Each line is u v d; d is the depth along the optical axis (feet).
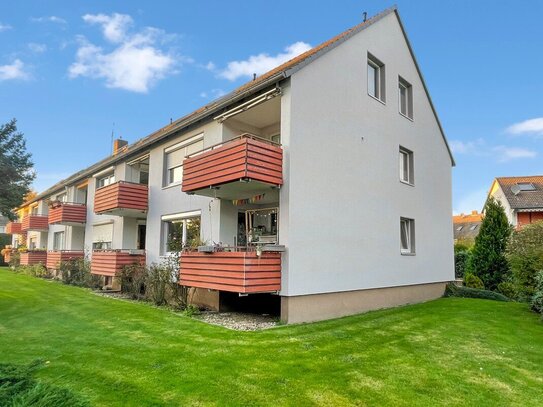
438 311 37.93
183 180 35.78
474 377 19.62
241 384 17.49
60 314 34.53
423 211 48.75
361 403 15.98
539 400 17.11
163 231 47.98
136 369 19.24
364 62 40.24
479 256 62.75
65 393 13.53
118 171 59.31
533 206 97.76
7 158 45.78
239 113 37.29
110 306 38.91
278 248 29.73
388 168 42.45
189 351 22.38
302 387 17.34
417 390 17.60
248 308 38.37
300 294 30.76
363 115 39.29
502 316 35.70
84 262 62.69
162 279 40.16
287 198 30.66
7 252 114.52
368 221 38.55
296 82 31.96
